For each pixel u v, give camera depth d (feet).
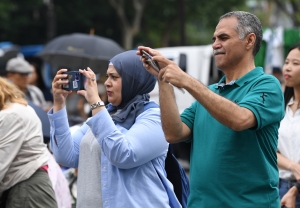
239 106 21.72
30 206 30.40
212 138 23.04
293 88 34.06
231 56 23.24
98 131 25.16
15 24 201.98
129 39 191.01
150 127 25.66
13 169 30.50
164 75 21.57
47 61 66.13
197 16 215.10
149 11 214.69
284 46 88.94
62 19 205.36
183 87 21.25
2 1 194.90
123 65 26.50
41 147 31.30
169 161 27.35
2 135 29.89
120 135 25.02
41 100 56.80
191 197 23.62
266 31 85.76
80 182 26.50
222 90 23.75
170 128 23.24
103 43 64.23
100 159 26.18
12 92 31.09
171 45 254.68
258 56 84.99
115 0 204.64
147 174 25.85
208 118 23.41
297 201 33.27
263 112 21.86
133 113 26.27
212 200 22.90
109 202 25.55
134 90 26.76
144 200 25.44
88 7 206.39
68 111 59.88
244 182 22.56
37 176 30.91
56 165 34.73
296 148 33.22
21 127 30.30
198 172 23.34
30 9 203.10
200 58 86.12
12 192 30.66
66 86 26.89
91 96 25.59
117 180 25.66
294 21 154.30
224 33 23.22
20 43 210.38
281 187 33.83
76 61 63.98
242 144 22.49
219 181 22.75
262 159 22.66
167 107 23.00
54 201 31.30
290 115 33.83
